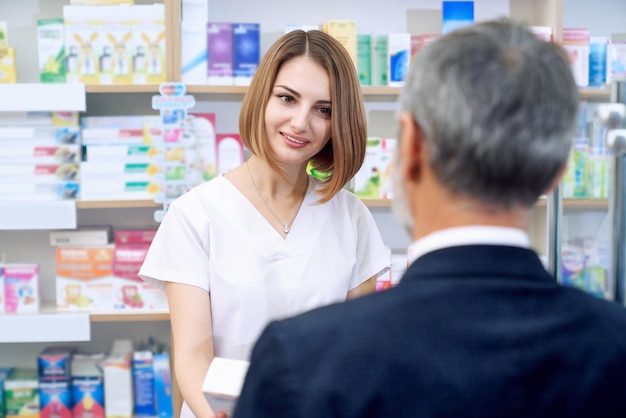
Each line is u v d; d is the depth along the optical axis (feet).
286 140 5.33
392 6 10.12
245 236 5.52
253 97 5.36
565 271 8.62
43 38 8.81
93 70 8.87
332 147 5.77
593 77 9.37
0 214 8.61
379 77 9.23
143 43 8.84
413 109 2.38
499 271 2.31
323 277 5.59
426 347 2.18
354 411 2.12
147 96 9.99
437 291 2.28
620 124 5.41
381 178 9.21
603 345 2.29
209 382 4.11
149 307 9.09
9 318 8.70
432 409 2.12
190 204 5.55
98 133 8.99
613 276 5.58
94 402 9.36
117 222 10.12
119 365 9.26
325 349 2.20
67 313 8.89
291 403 2.14
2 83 8.83
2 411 9.32
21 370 9.95
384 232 10.40
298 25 9.05
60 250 9.03
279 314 5.48
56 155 8.95
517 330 2.22
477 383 2.14
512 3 10.18
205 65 8.92
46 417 9.23
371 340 2.19
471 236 2.32
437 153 2.29
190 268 5.40
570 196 9.05
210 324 5.41
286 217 5.69
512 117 2.21
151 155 9.00
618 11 10.41
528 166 2.25
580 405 2.21
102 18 8.82
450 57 2.31
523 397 2.16
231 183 5.71
